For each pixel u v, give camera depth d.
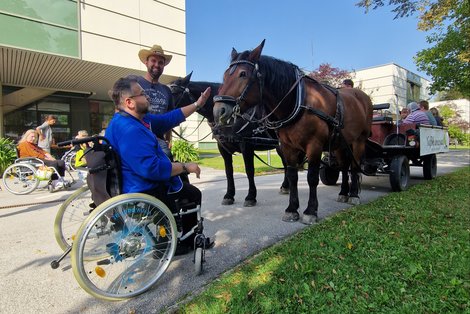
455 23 10.37
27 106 14.40
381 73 25.14
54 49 9.89
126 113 2.41
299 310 1.98
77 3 10.23
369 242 3.01
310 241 3.17
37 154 7.62
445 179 7.18
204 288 2.42
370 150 6.28
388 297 2.06
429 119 7.40
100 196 2.39
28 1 9.30
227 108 3.24
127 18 11.48
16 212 5.07
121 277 2.45
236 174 9.91
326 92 4.03
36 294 2.40
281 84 3.61
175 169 2.49
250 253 3.10
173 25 12.88
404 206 4.42
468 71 10.99
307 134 3.77
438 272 2.37
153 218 2.46
